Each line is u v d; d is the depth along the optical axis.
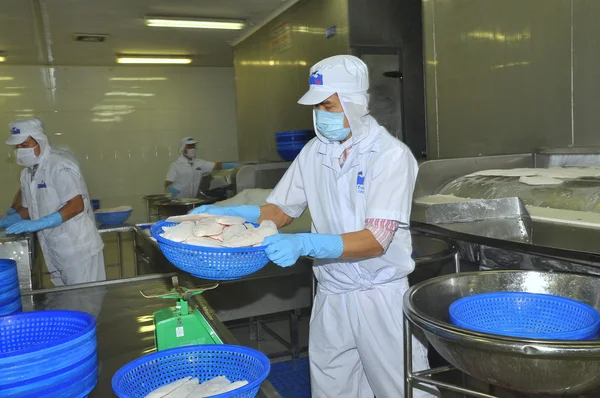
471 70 3.23
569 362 0.87
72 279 3.24
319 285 1.91
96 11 4.57
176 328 1.23
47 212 3.18
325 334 1.88
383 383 1.79
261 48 5.32
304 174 1.83
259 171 4.01
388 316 1.74
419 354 1.75
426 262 1.87
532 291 1.30
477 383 1.89
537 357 0.88
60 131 6.96
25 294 1.76
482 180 2.50
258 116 5.63
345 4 3.76
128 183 7.31
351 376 1.94
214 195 4.38
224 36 5.73
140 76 7.23
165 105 7.38
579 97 2.61
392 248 1.68
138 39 5.69
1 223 3.28
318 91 1.54
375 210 1.52
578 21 2.58
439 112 3.53
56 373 0.87
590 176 2.18
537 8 2.78
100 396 1.06
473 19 3.17
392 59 3.90
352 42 3.78
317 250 1.35
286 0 4.52
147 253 3.01
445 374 2.10
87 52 6.19
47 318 1.12
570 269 1.53
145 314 1.55
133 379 0.97
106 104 7.12
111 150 7.19
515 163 2.84
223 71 7.60
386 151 1.58
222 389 0.91
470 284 1.33
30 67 6.76
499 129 3.08
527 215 1.96
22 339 1.11
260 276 2.65
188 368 1.05
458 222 2.04
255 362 1.00
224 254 1.15
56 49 5.95
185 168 5.84
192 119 7.52
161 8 4.57
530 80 2.86
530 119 2.88
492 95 3.10
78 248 3.19
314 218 1.84
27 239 2.24
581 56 2.58
